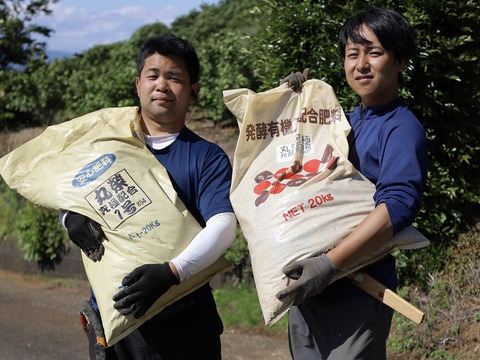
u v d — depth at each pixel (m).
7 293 6.79
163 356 2.74
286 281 2.41
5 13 12.88
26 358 5.04
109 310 2.53
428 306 4.31
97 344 2.72
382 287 2.45
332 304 2.54
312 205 2.48
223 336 4.96
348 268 2.42
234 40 7.18
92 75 9.77
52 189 2.67
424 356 4.12
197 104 7.85
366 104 2.63
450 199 4.46
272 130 2.74
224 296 5.41
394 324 4.37
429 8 4.23
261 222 2.53
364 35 2.51
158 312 2.63
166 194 2.64
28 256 7.18
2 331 5.66
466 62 4.39
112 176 2.62
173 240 2.56
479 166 4.67
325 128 2.70
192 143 2.79
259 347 4.72
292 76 2.78
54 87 10.15
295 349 2.74
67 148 2.75
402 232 2.48
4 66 13.05
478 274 4.30
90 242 2.59
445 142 4.47
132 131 2.72
